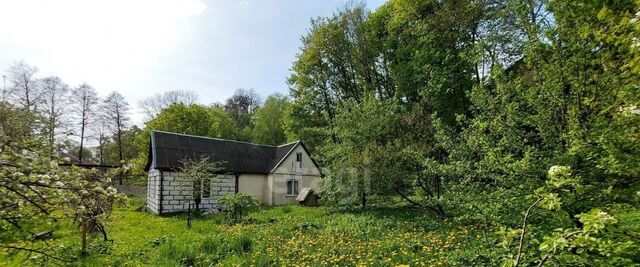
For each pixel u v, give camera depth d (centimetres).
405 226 948
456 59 1686
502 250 504
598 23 425
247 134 4128
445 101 1753
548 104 516
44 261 425
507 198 511
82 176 397
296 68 2433
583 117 468
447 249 654
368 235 852
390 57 2191
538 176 482
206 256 681
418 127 1373
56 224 421
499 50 1270
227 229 1070
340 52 2303
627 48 377
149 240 877
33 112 476
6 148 327
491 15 1424
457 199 699
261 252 701
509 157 503
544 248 249
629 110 348
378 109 1482
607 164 386
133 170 521
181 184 1645
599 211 237
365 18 2242
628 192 396
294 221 1172
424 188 1191
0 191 316
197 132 3091
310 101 2533
